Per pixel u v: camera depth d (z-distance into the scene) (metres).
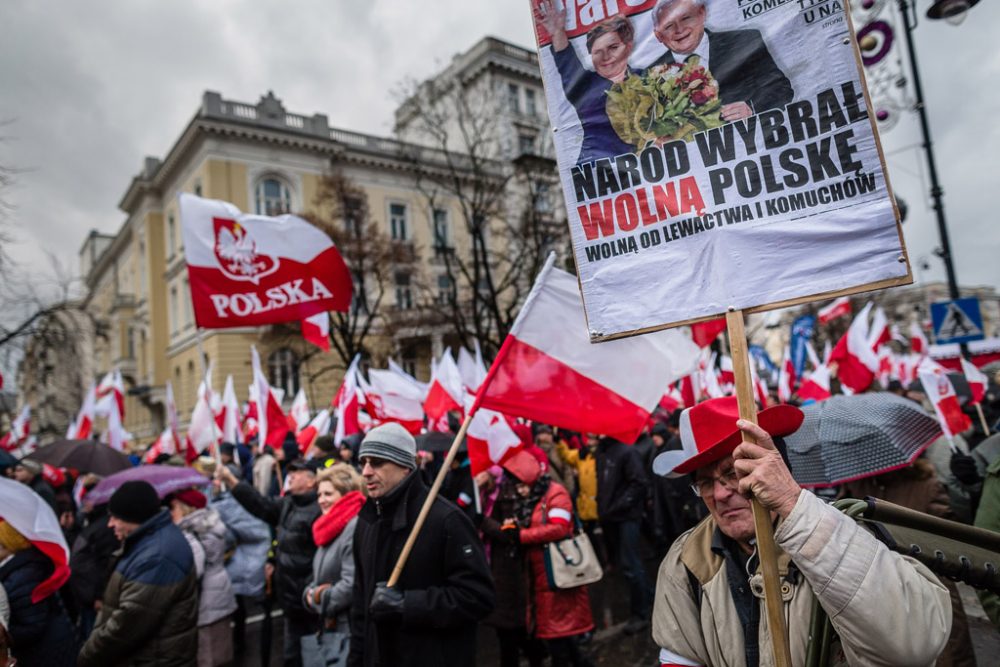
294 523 4.66
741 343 1.80
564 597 4.29
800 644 1.64
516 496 4.58
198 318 4.77
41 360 17.33
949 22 6.75
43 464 6.60
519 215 24.14
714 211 1.90
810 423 3.33
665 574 2.00
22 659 3.42
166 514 3.50
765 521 1.56
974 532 1.62
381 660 2.87
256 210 27.59
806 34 1.83
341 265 5.17
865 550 1.44
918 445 3.13
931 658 1.41
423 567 2.92
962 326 8.14
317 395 26.50
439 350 24.08
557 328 3.48
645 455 7.16
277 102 28.17
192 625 3.36
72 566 4.88
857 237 1.74
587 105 2.10
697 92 1.95
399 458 3.05
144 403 34.28
